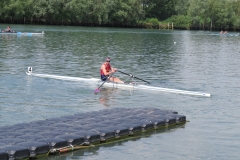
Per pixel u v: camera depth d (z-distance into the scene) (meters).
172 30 137.38
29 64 34.88
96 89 24.22
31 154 13.20
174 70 34.38
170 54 49.47
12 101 21.00
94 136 14.80
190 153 14.23
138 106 20.94
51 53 44.66
